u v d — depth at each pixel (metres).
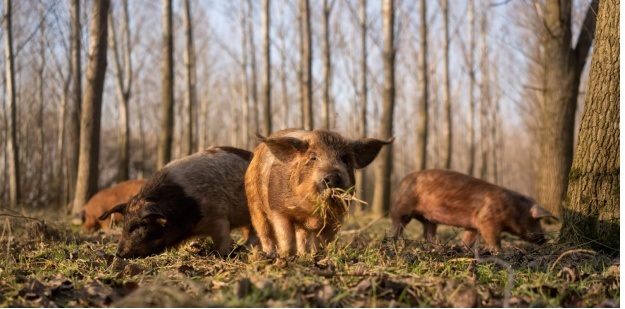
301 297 4.64
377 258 6.25
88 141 14.24
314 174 5.95
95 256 7.10
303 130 7.07
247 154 8.19
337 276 5.24
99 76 14.14
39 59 29.77
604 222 7.23
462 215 10.42
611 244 7.16
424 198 10.67
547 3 13.41
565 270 5.86
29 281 5.34
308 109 20.91
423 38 21.45
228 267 6.05
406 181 10.98
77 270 6.19
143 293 4.52
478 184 10.43
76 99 19.08
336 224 6.49
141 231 7.27
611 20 7.21
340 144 6.24
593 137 7.36
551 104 13.45
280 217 6.53
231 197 7.71
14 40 27.19
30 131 33.81
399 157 50.88
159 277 5.25
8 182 30.33
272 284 4.79
